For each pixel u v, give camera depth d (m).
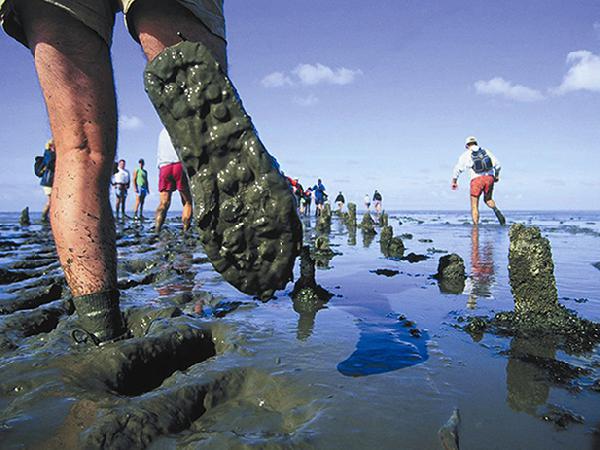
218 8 1.39
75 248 1.33
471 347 1.45
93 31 1.32
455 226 10.31
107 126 1.39
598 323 1.66
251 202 1.01
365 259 4.04
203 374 1.17
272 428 0.97
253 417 1.01
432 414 0.97
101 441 0.83
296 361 1.29
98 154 1.37
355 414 0.96
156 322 1.58
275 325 1.72
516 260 1.77
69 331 1.50
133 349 1.28
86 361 1.22
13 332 1.64
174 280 2.85
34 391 1.03
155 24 1.29
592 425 0.94
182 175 6.30
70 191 1.33
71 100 1.31
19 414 0.93
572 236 6.89
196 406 1.05
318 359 1.31
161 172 6.36
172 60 1.02
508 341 1.51
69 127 1.32
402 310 2.01
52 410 0.94
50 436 0.85
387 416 0.96
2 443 0.82
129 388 1.24
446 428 0.91
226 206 1.02
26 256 4.13
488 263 3.51
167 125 1.04
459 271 2.85
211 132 1.01
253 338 1.50
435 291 2.46
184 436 0.90
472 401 1.04
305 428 0.91
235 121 1.01
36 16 1.27
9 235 7.70
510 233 1.83
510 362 1.30
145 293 2.38
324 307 2.09
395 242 4.66
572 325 1.64
